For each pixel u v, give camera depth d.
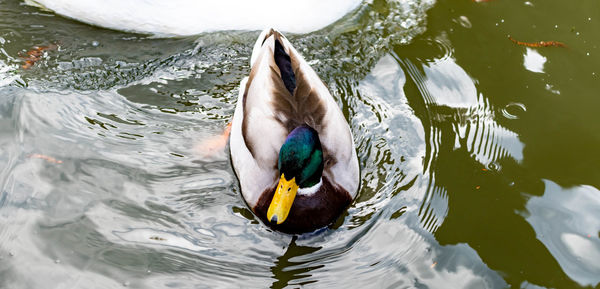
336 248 1.49
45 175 1.53
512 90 1.70
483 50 1.76
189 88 1.67
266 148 1.51
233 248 1.48
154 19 1.71
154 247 1.47
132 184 1.54
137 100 1.65
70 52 1.69
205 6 1.69
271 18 1.71
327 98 1.55
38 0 1.73
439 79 1.71
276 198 1.47
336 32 1.75
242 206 1.54
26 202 1.50
